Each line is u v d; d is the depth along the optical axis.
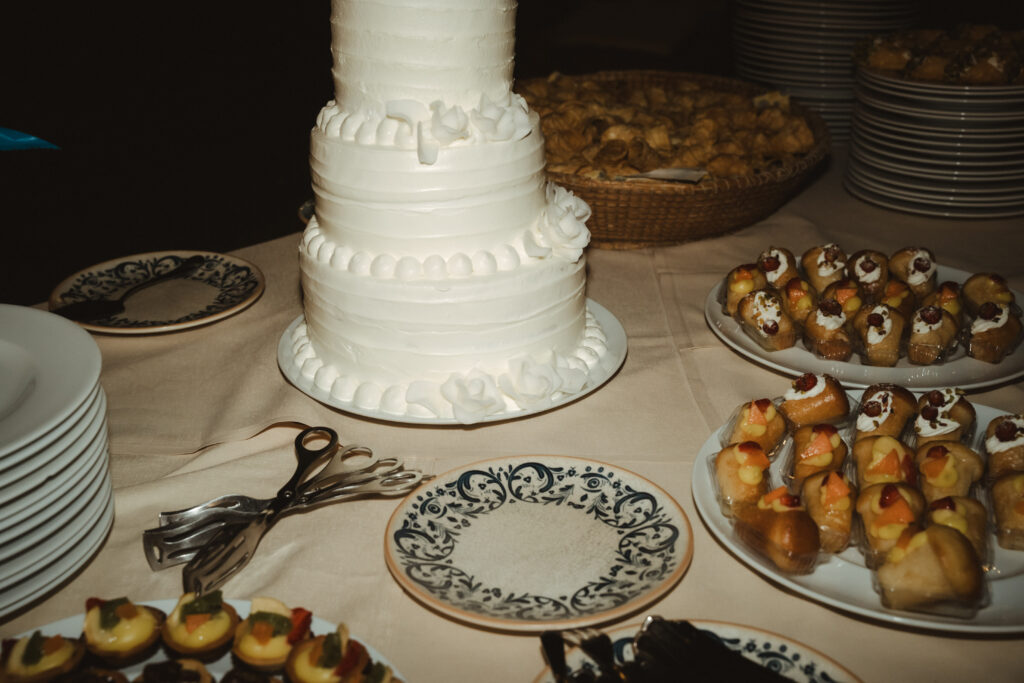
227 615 0.79
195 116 5.23
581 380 1.24
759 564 0.90
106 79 5.80
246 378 1.33
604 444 1.18
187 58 6.23
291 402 1.24
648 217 1.71
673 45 5.32
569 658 0.76
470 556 0.92
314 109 5.38
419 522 0.95
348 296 1.17
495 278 1.14
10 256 3.50
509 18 1.13
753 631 0.79
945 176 1.93
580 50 5.54
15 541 0.83
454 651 0.84
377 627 0.87
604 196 1.65
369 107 1.13
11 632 0.86
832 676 0.75
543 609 0.85
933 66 1.94
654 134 1.92
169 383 1.35
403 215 1.12
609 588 0.87
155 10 6.96
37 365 0.92
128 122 5.12
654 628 0.78
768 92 2.23
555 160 1.85
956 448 1.04
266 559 0.96
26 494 0.82
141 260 1.68
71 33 6.45
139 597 0.90
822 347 1.34
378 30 1.07
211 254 1.71
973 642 0.85
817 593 0.86
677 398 1.29
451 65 1.08
